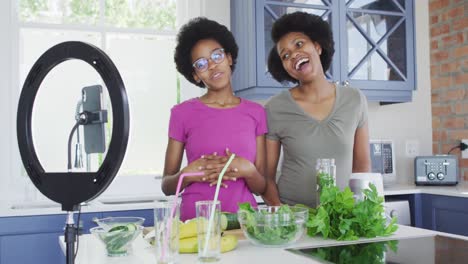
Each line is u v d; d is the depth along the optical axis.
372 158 2.98
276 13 2.75
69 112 0.96
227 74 1.81
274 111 1.90
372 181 1.47
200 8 3.04
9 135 2.67
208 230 1.09
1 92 2.65
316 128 1.82
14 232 2.19
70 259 0.92
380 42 3.02
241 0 2.87
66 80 0.96
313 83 1.90
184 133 1.80
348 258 1.10
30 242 2.21
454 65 3.29
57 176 0.94
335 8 2.90
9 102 2.67
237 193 1.71
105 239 1.18
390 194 2.76
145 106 3.00
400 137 3.44
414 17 3.12
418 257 1.10
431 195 2.77
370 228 1.34
